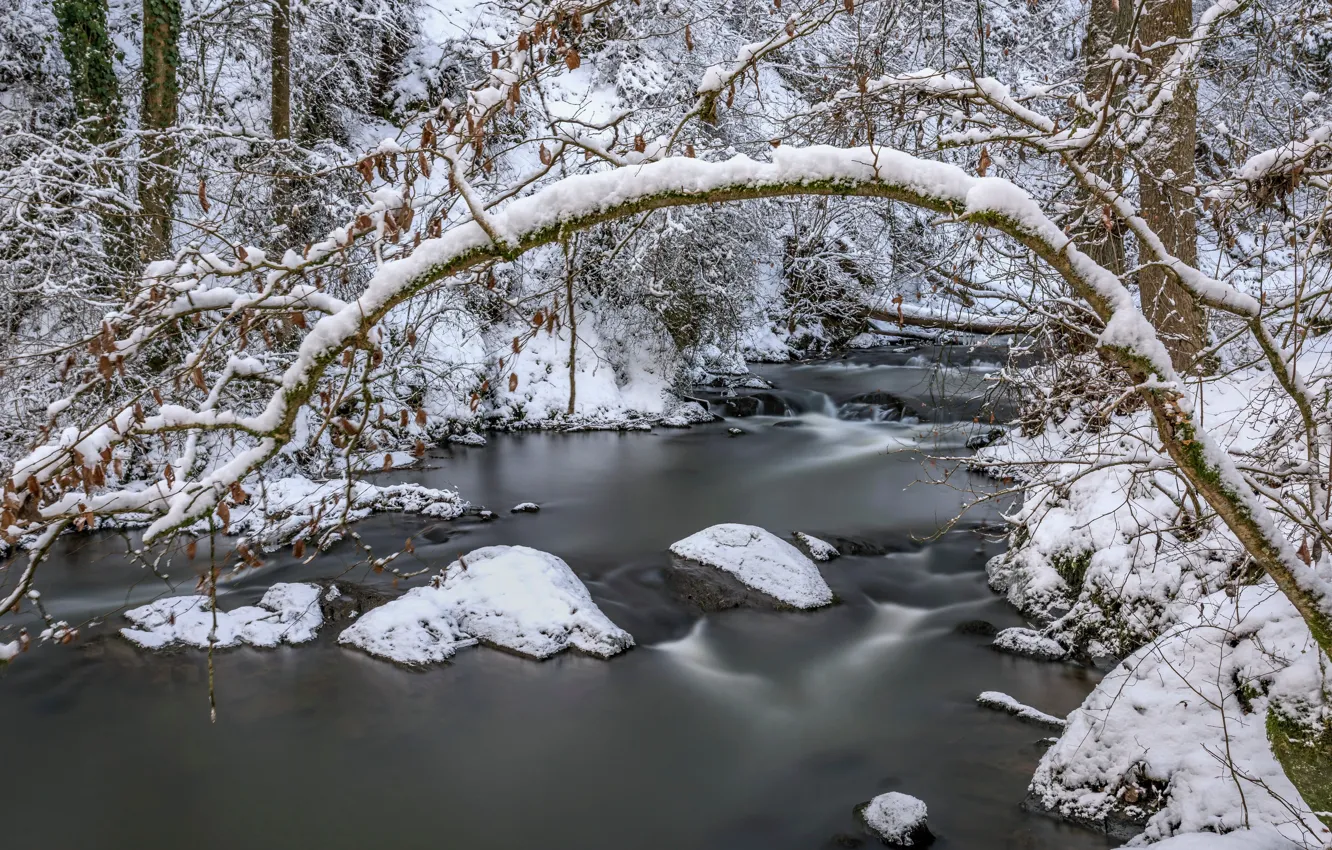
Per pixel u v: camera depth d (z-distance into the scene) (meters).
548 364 16.97
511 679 7.73
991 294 6.24
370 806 6.12
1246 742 4.96
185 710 7.22
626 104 15.53
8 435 6.61
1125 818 5.21
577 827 5.91
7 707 7.24
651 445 15.63
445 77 17.52
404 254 3.29
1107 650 7.55
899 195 2.74
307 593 8.84
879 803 5.79
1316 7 5.79
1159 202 7.25
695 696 7.52
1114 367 4.61
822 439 15.90
